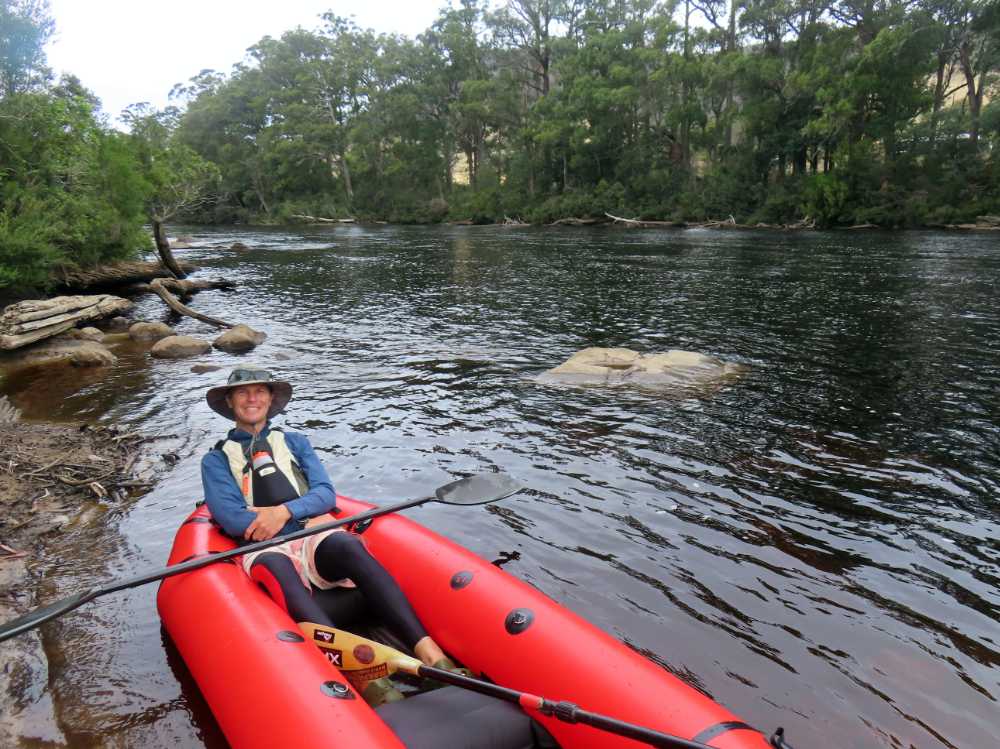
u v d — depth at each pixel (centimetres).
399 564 304
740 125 4566
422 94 5238
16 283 1240
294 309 1245
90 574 359
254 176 5459
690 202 3847
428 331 1009
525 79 5034
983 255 1923
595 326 1029
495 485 345
